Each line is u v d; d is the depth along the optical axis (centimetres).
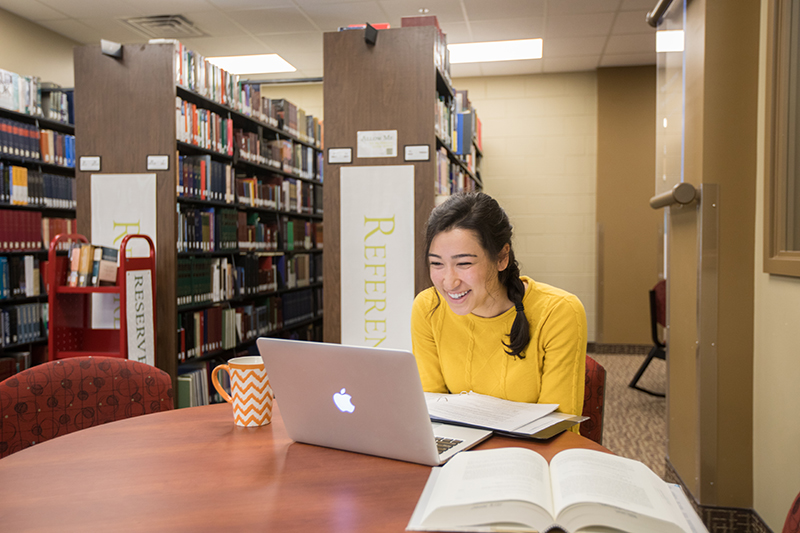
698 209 209
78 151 327
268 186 455
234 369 115
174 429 115
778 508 185
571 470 80
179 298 333
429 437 91
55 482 88
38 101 445
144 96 319
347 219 300
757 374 201
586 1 466
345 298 301
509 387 133
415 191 293
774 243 185
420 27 291
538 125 653
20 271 406
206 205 380
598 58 600
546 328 130
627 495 73
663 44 253
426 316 146
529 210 656
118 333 308
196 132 343
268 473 92
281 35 543
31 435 134
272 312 468
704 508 208
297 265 526
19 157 415
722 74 204
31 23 508
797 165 176
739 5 202
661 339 456
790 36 178
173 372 326
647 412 385
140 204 321
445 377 145
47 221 434
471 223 119
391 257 296
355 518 76
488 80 662
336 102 300
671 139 241
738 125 203
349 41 298
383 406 92
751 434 205
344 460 97
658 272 621
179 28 525
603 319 632
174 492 84
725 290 206
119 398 145
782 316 182
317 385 98
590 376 140
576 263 647
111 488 86
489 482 77
